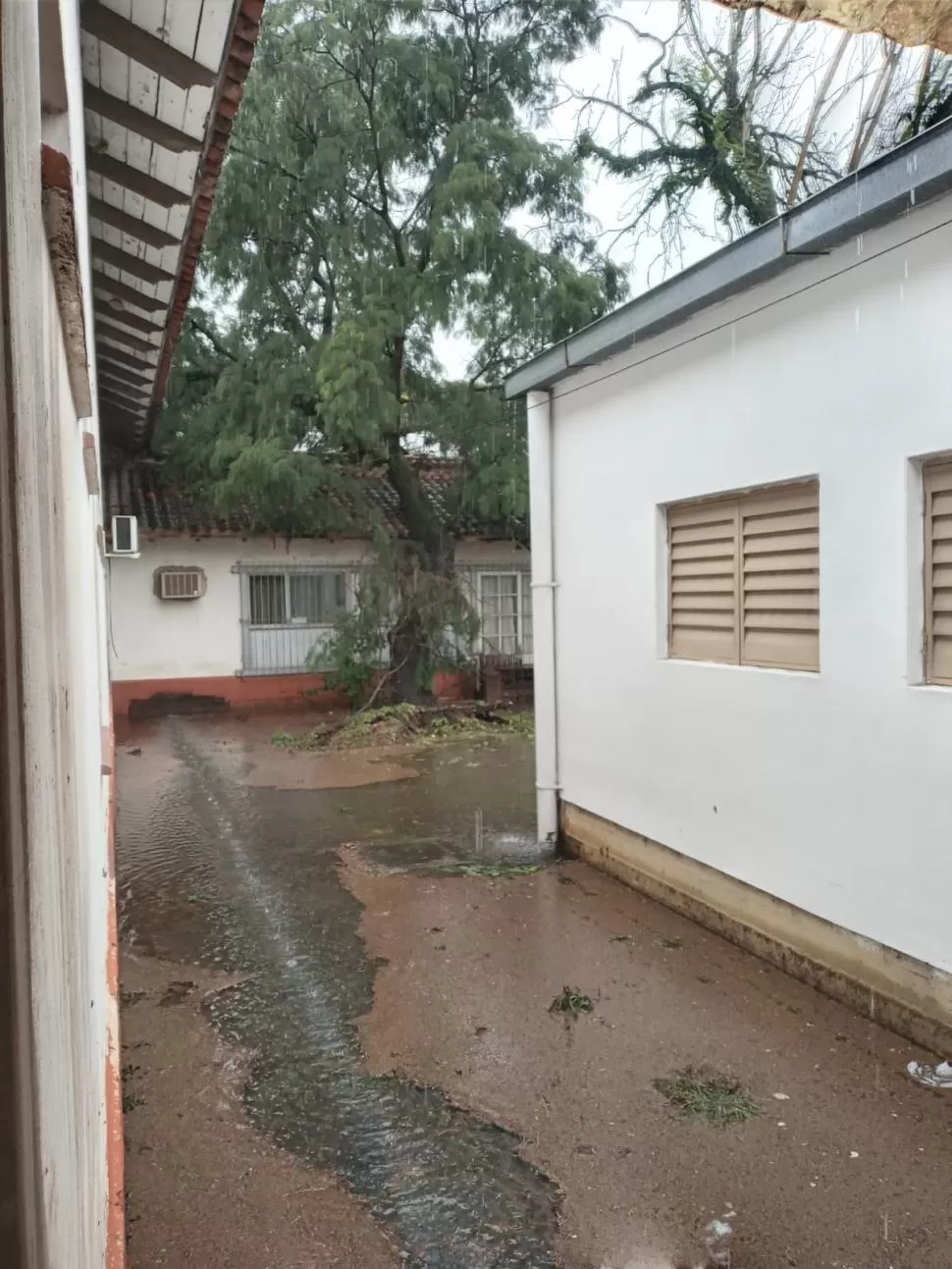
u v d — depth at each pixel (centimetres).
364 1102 345
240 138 1102
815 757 414
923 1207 278
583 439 613
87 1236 110
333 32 1059
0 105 50
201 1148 318
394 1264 263
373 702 1319
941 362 341
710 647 504
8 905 52
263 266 1174
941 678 356
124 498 1348
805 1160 302
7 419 52
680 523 524
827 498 400
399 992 438
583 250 1212
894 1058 361
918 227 346
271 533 1365
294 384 1145
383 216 1164
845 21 231
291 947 496
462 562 1543
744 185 1084
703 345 480
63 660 96
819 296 399
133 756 1052
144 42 355
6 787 52
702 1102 337
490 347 1197
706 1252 263
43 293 81
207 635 1395
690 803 511
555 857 652
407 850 675
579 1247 267
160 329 686
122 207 496
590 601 614
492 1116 334
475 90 1152
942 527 353
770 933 452
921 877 360
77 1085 96
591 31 1123
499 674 1412
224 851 679
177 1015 419
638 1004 417
